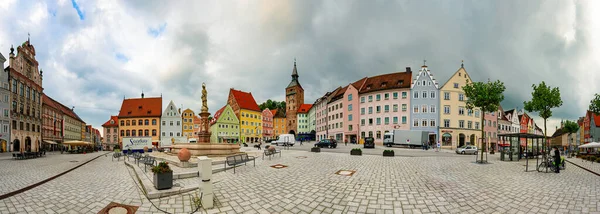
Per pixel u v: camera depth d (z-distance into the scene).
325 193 9.50
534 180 12.53
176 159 17.42
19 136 51.09
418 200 8.66
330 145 45.34
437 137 58.72
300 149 39.16
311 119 107.00
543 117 26.58
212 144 19.69
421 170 15.08
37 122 58.16
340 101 74.75
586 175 14.66
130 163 19.02
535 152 29.83
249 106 100.31
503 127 75.62
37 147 58.00
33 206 8.20
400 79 63.91
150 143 36.44
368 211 7.63
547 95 25.72
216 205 8.18
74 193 9.81
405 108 60.56
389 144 51.41
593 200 8.84
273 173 13.70
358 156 24.61
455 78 61.31
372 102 65.62
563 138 103.69
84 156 33.88
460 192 9.70
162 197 9.03
